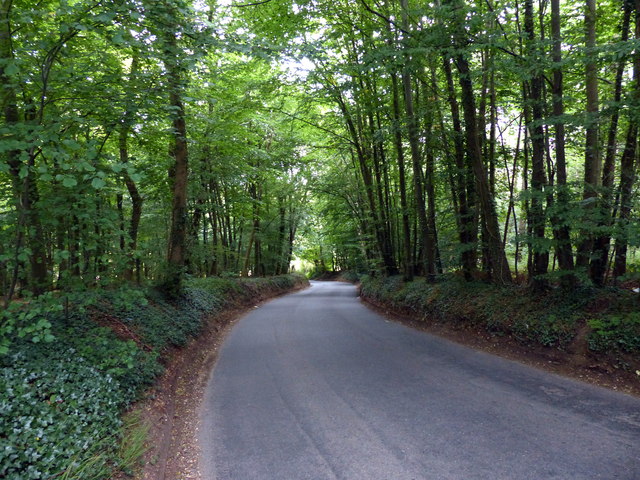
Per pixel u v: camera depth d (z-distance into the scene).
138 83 6.09
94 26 4.81
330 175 21.45
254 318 14.53
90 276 5.29
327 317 13.97
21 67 4.91
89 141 4.07
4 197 4.91
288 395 5.79
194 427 4.82
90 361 5.05
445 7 7.62
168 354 7.26
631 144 7.09
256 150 15.20
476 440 4.05
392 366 7.07
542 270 8.35
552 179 9.38
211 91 11.62
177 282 10.57
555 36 7.86
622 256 8.48
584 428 4.23
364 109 14.29
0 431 3.01
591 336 6.43
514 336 7.78
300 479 3.49
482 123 11.26
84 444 3.37
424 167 15.59
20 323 4.73
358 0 10.56
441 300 10.94
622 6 7.48
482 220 10.60
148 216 17.69
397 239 19.31
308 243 44.88
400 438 4.18
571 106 10.34
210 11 11.05
